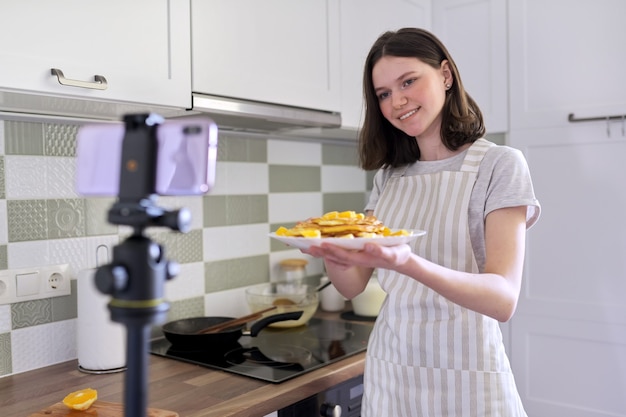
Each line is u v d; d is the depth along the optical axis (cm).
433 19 232
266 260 215
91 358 147
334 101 183
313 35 175
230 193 201
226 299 200
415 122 131
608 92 197
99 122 158
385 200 145
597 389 202
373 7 199
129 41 127
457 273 99
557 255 209
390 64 131
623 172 195
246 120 164
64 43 116
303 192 230
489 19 220
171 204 182
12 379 144
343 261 90
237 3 150
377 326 142
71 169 158
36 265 151
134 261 53
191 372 147
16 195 147
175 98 135
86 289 147
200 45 141
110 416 114
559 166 207
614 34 195
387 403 134
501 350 129
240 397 127
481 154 131
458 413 125
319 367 149
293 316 172
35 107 134
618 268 197
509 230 116
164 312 55
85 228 161
